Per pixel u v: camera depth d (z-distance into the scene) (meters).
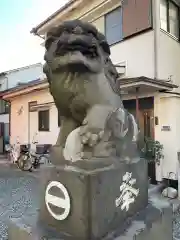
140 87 6.52
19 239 2.28
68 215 2.04
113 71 2.59
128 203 2.38
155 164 7.20
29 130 12.51
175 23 8.59
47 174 2.27
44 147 10.58
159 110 7.19
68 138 2.25
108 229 2.07
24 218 2.51
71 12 9.75
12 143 14.09
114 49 8.70
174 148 6.86
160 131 7.18
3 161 13.66
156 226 2.45
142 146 6.98
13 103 14.11
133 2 7.90
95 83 2.26
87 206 1.91
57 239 1.99
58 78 2.20
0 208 5.90
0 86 18.38
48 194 2.24
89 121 2.20
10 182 8.59
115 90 2.58
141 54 7.80
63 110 2.36
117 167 2.23
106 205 2.05
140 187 2.65
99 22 9.52
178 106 7.11
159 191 6.54
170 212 2.89
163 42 7.68
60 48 2.04
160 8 7.82
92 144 2.13
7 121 18.52
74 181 2.00
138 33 7.80
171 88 6.83
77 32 2.04
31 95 12.14
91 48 2.13
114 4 8.72
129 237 2.03
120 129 2.37
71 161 2.15
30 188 7.77
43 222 2.32
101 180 2.00
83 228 1.92
